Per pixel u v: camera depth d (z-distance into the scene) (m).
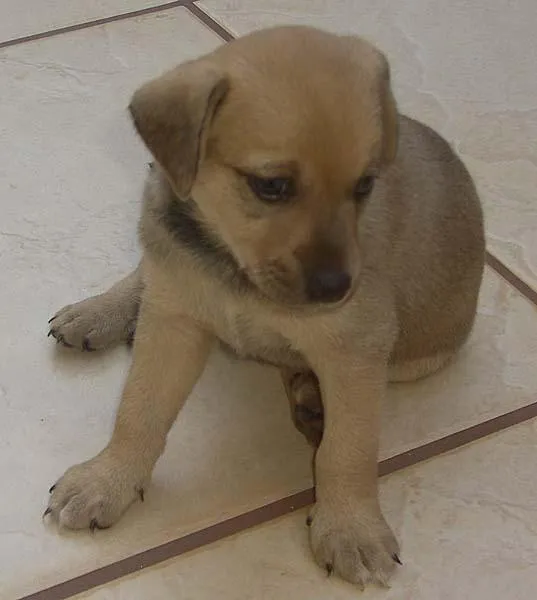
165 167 0.76
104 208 1.00
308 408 0.87
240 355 0.88
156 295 0.82
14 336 0.91
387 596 0.80
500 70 1.14
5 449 0.85
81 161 1.03
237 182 0.76
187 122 0.75
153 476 0.85
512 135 1.08
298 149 0.74
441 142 0.88
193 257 0.80
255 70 0.76
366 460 0.82
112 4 1.21
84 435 0.86
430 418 0.88
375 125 0.76
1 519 0.82
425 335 0.88
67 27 1.17
